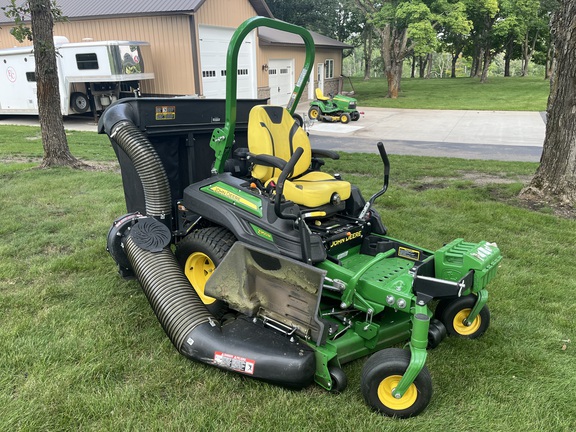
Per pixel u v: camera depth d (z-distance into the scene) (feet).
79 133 46.91
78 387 9.44
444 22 78.59
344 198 12.71
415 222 20.12
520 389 9.82
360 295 10.33
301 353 9.36
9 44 66.49
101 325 11.62
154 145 14.21
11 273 14.34
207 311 10.87
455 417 9.00
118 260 12.82
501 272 15.42
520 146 43.57
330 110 60.75
